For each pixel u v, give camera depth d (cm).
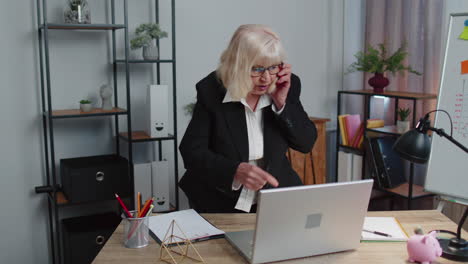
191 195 209
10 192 288
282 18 361
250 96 193
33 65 284
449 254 143
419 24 338
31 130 288
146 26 290
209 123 195
